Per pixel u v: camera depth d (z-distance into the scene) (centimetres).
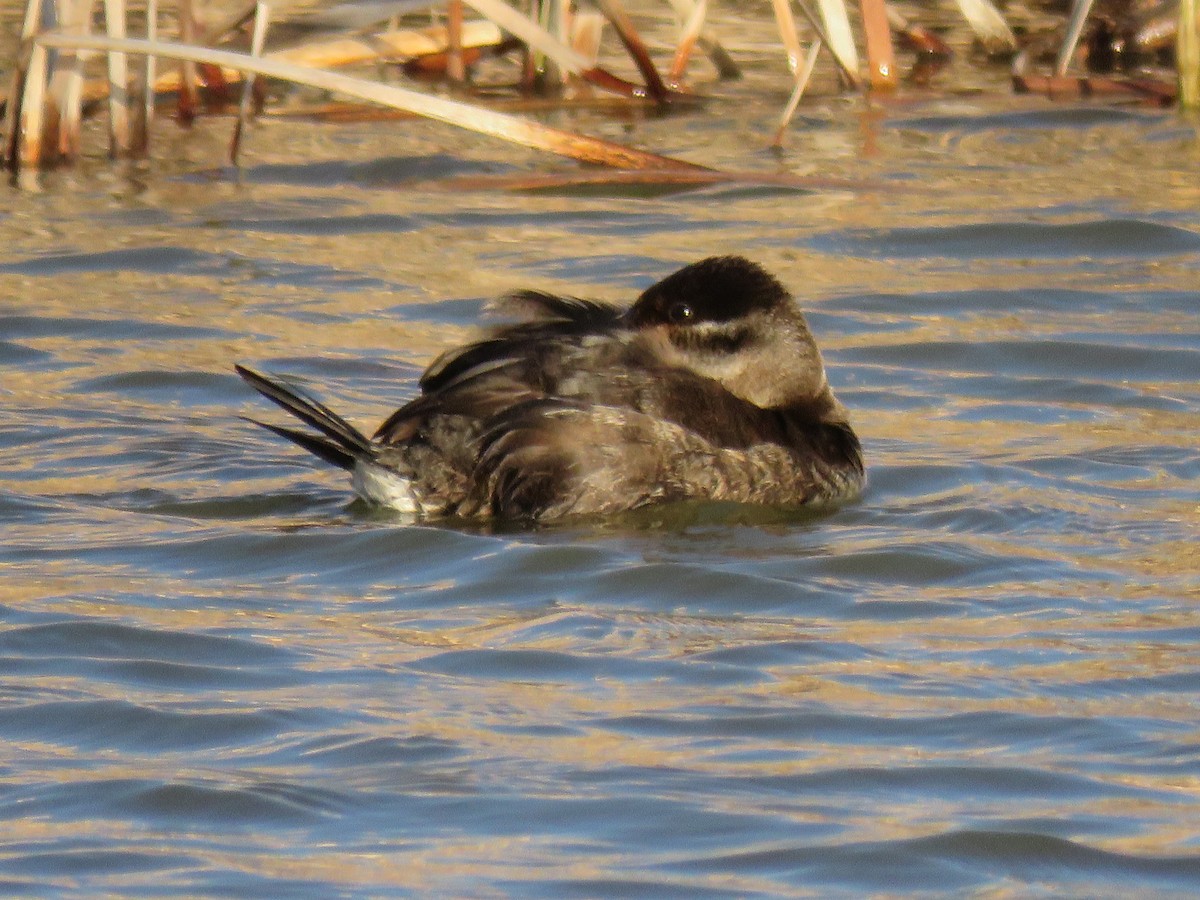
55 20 2039
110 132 2133
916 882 750
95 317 1655
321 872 755
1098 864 762
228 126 2283
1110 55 2605
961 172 2117
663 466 1226
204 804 815
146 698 925
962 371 1584
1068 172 2117
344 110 2372
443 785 831
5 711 911
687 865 762
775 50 2667
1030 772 843
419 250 1867
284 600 1072
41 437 1358
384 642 1005
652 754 864
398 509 1202
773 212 1998
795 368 1331
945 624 1039
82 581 1088
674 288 1326
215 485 1273
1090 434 1419
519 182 2091
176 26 2403
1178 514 1231
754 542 1186
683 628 1034
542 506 1205
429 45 2456
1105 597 1078
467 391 1223
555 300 1323
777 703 922
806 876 754
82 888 742
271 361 1553
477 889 741
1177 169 2122
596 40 2377
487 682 951
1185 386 1538
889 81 2439
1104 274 1823
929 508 1261
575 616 1048
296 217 1958
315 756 863
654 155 2045
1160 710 910
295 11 2339
